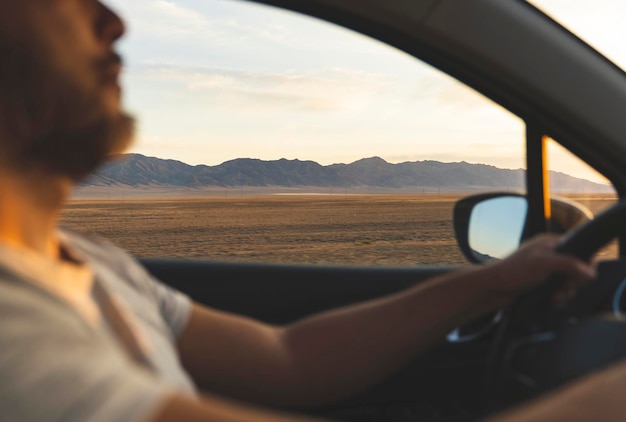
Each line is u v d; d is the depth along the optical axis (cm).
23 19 67
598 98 156
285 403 126
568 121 158
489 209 207
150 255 5606
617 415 60
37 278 63
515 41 156
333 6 168
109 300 81
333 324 131
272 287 242
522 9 157
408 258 4656
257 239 7756
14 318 56
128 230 9312
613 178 159
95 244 111
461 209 211
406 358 128
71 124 71
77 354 56
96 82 73
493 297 128
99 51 75
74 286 72
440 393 204
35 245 71
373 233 8844
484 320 204
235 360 124
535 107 160
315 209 16088
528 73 157
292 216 13925
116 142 76
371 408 202
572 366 122
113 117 75
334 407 198
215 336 124
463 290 128
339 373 127
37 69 68
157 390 56
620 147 156
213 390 124
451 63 162
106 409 53
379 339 128
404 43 166
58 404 52
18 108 67
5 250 63
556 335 128
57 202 74
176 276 239
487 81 161
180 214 13612
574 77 155
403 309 130
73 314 61
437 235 8350
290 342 130
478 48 158
